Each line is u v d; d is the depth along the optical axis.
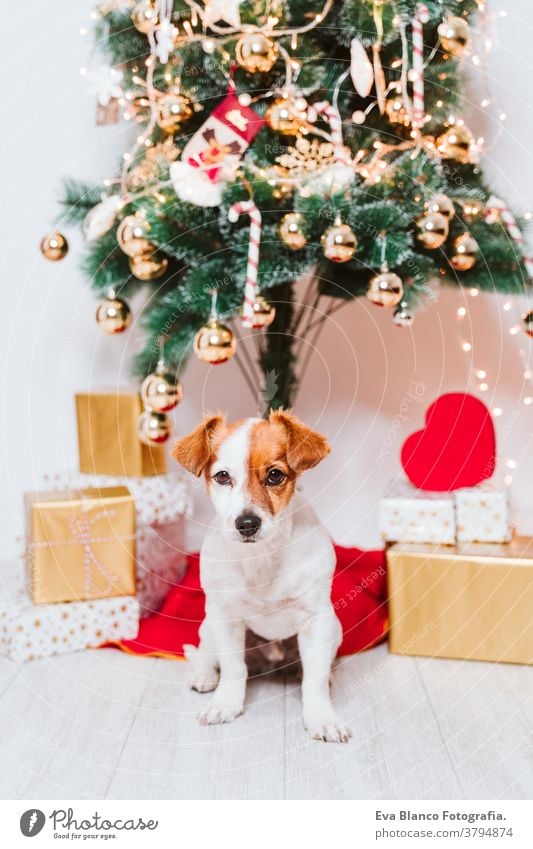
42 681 1.70
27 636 1.80
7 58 2.33
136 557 1.95
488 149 1.99
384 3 1.58
